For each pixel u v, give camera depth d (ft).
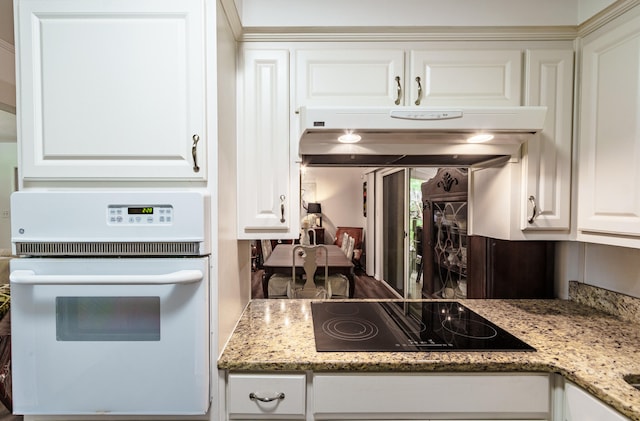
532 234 4.29
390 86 4.15
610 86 3.71
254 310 4.82
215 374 3.20
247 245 5.04
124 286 2.91
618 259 4.42
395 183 14.29
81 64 3.10
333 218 19.94
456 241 8.20
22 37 3.08
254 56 4.11
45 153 3.12
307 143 3.85
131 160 3.14
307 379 3.25
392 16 4.10
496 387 3.21
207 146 3.18
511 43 4.22
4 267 8.34
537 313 4.57
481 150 4.06
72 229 2.92
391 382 3.22
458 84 4.17
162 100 3.14
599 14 3.81
